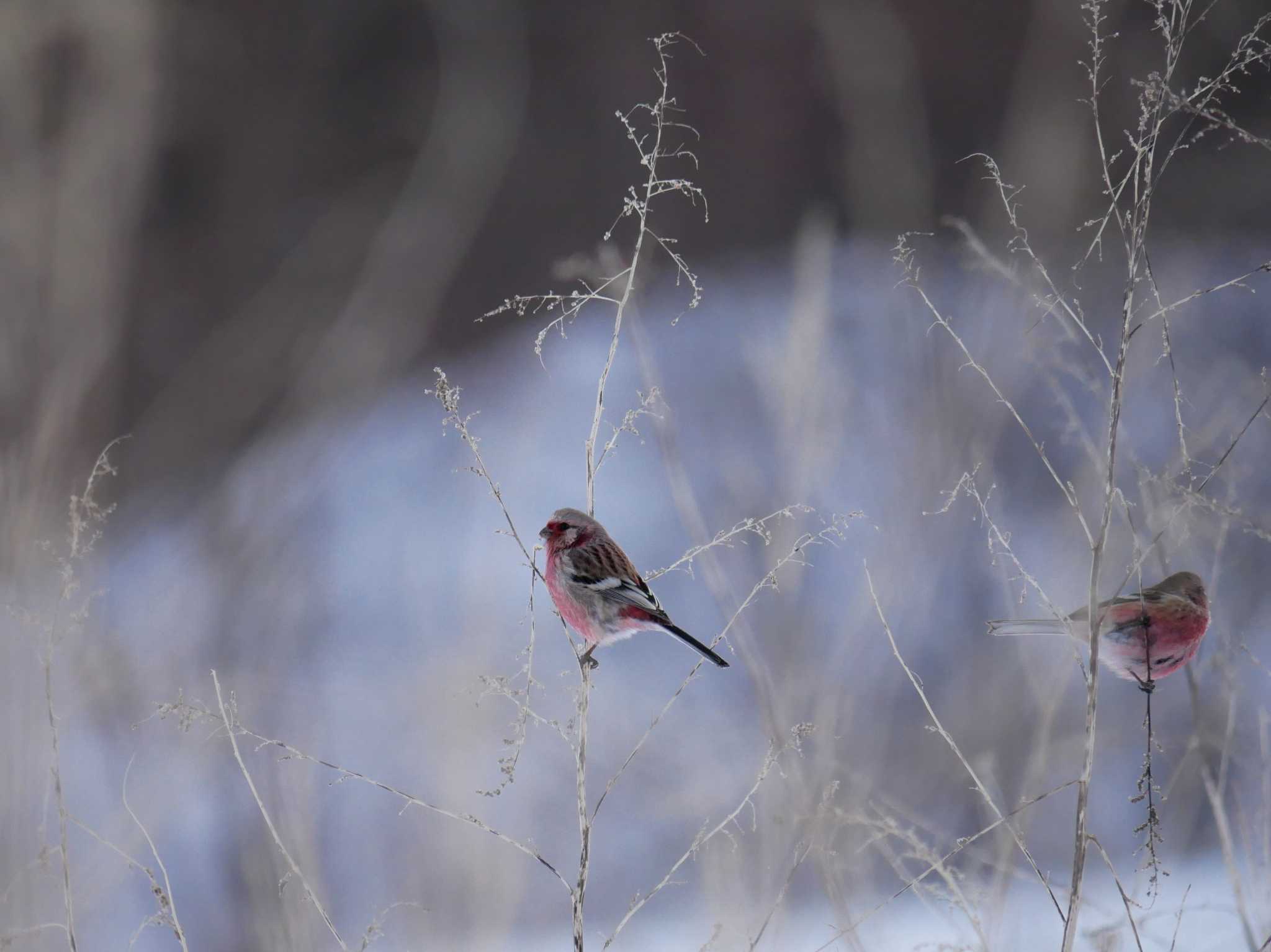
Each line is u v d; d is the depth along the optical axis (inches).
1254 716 269.7
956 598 423.2
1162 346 423.2
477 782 385.1
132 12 784.3
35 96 754.2
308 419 828.0
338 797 414.6
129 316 818.2
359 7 1048.2
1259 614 434.0
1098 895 317.7
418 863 360.5
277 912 296.2
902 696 390.6
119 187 776.3
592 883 447.2
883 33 921.5
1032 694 381.7
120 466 786.8
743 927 245.8
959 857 291.4
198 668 510.0
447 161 999.0
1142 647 219.8
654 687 552.7
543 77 1072.2
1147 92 201.3
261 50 1015.6
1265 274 866.1
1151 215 936.9
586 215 1056.8
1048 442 509.4
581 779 202.5
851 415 528.4
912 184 839.7
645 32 1083.3
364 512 743.7
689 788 452.4
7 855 271.3
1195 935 289.9
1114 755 437.1
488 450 775.1
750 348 411.5
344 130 1055.0
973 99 991.6
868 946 248.5
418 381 937.5
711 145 1056.8
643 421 777.6
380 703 478.9
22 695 275.1
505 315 1002.1
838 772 303.6
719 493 626.2
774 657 329.7
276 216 1005.8
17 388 630.5
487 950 343.6
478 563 520.1
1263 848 229.8
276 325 929.5
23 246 712.4
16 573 278.4
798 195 1026.1
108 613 490.3
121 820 358.6
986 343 440.1
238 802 375.6
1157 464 429.4
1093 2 206.4
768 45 1013.2
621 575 289.7
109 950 341.1
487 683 208.5
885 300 715.4
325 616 599.5
